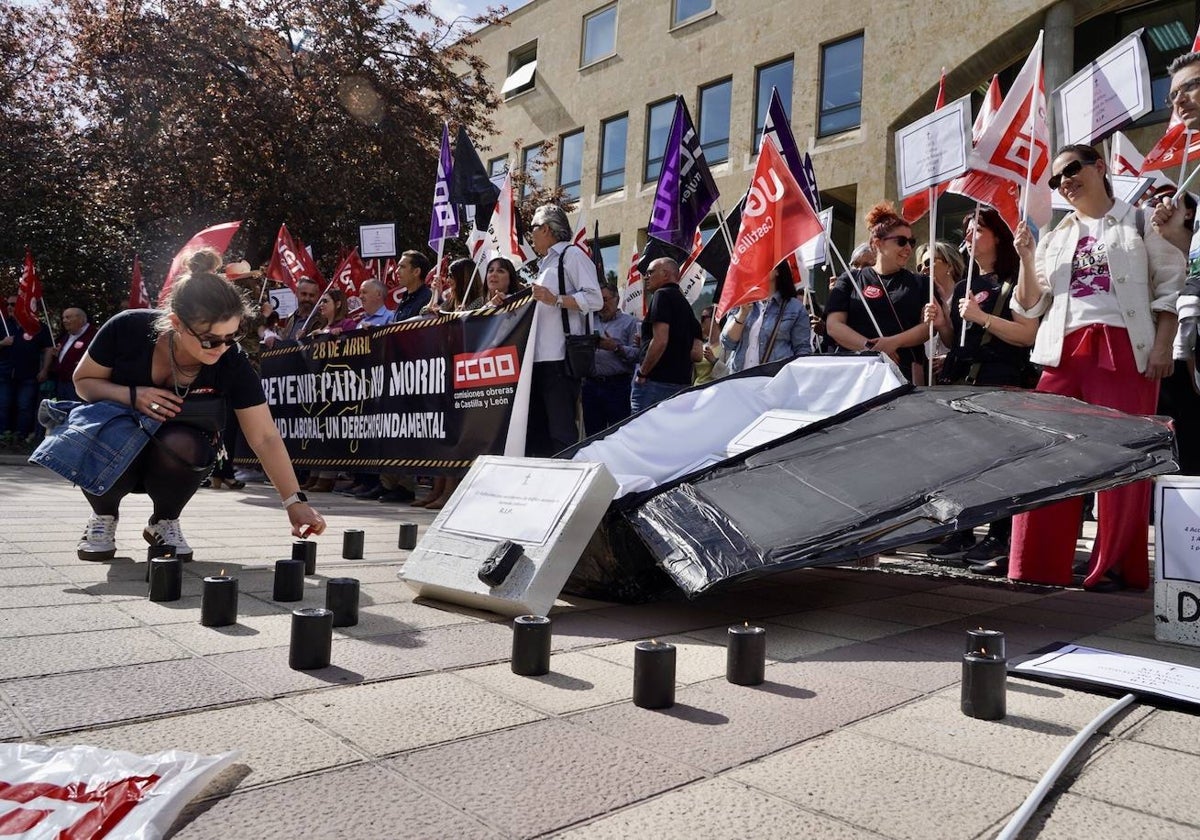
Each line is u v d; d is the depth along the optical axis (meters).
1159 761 1.77
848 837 1.40
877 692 2.24
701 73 20.75
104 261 17.31
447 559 3.18
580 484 3.07
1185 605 2.80
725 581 2.72
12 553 3.96
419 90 19.14
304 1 17.45
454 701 2.06
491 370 6.43
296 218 16.91
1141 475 2.91
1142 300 3.76
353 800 1.48
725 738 1.86
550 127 24.67
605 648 2.66
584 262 6.19
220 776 1.56
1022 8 15.53
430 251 18.38
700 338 6.97
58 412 3.90
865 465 3.28
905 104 16.88
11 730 1.72
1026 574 4.02
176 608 2.93
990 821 1.47
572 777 1.62
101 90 17.38
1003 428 3.37
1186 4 14.91
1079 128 4.97
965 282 5.12
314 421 8.26
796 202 5.41
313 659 2.27
